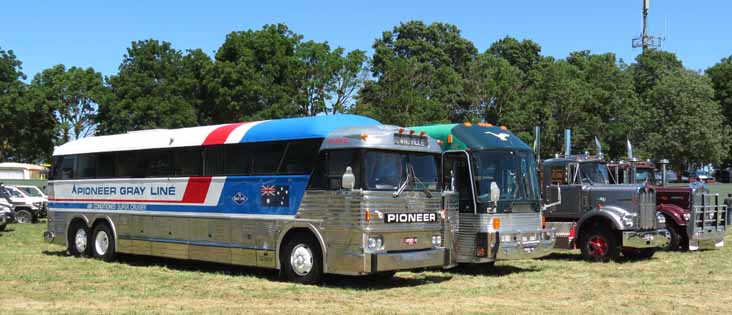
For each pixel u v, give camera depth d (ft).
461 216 46.32
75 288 39.75
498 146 47.47
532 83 158.20
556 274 46.96
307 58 132.98
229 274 45.93
